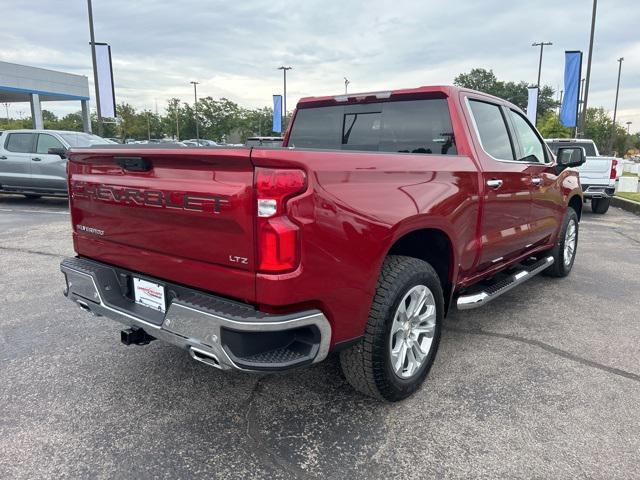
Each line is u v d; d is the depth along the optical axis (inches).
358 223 97.0
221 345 89.7
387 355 109.3
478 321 174.7
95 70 831.1
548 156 197.0
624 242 326.3
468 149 139.3
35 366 139.0
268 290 87.1
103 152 110.6
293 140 179.3
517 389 126.3
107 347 151.8
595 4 841.5
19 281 220.8
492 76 3779.5
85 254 128.2
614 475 94.3
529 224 178.1
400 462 98.2
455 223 126.7
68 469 96.3
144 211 104.2
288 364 90.6
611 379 131.8
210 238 93.7
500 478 93.6
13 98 1547.7
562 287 217.3
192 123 3157.0
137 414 115.3
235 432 108.2
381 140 157.8
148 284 110.7
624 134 2800.2
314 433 107.8
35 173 463.8
